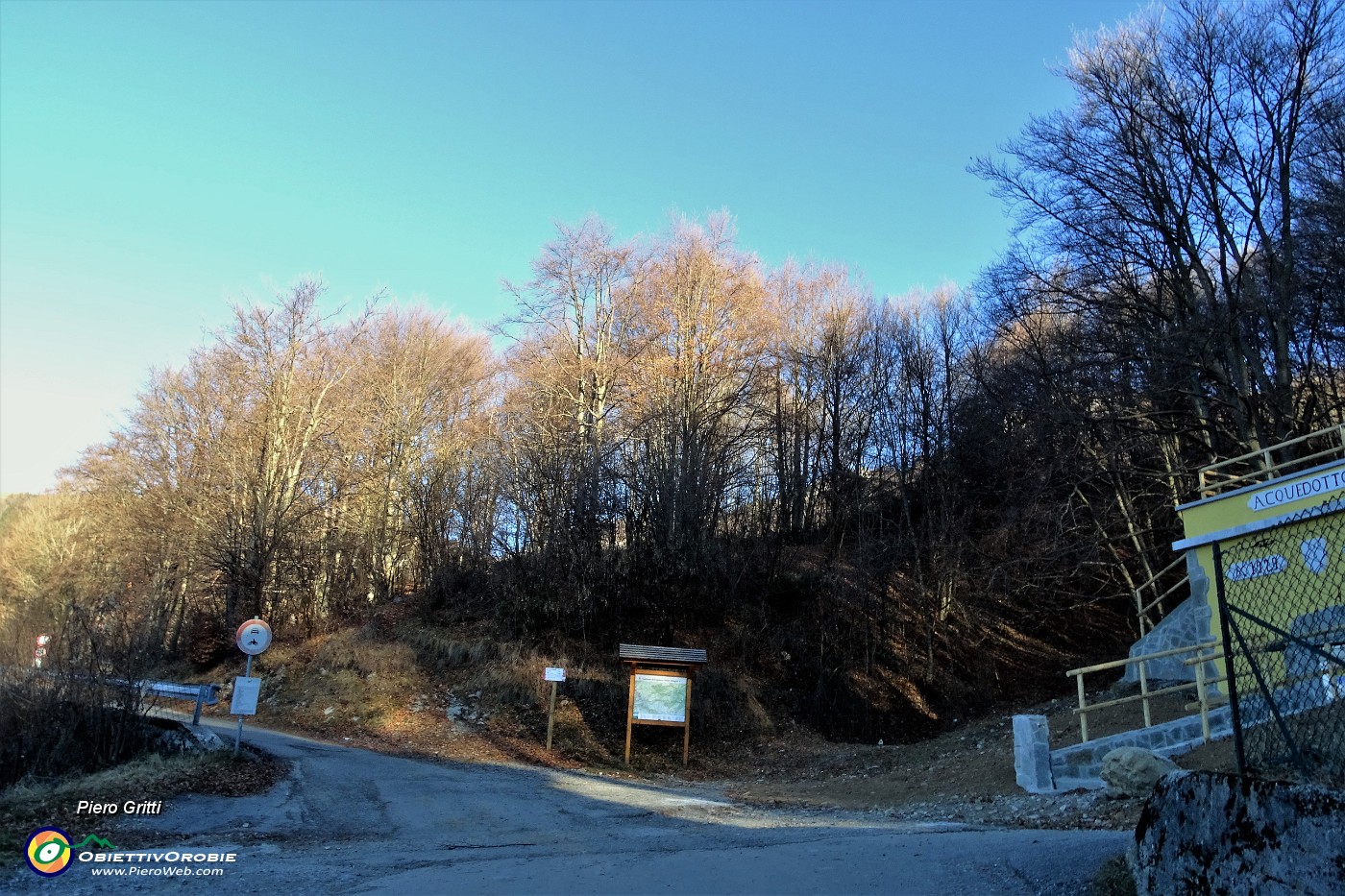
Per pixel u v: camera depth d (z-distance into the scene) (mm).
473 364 41875
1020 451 30000
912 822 12570
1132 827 10109
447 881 7949
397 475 36719
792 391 40219
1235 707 5934
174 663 33062
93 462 42250
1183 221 24547
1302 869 4750
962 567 30500
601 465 28938
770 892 7324
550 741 21703
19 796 10898
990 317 30312
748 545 31594
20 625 15078
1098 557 29344
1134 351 25062
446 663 26234
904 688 27328
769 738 24250
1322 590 7406
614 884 7734
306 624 31828
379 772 16000
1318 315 22906
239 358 34094
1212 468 17625
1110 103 25297
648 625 27531
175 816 10734
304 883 7910
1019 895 6871
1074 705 23672
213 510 33938
